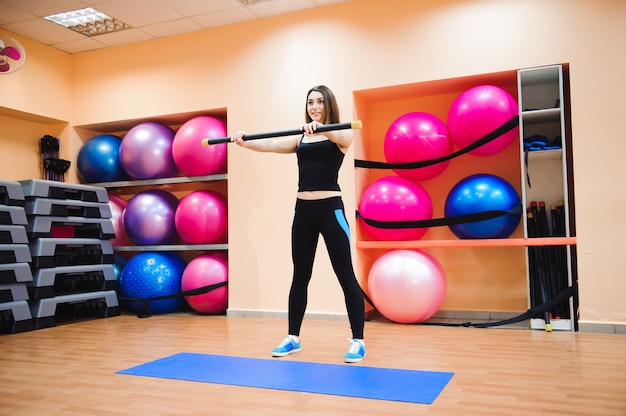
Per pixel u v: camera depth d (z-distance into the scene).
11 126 5.15
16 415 1.95
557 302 3.57
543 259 3.75
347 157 4.24
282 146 3.05
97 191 4.73
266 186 4.53
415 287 3.71
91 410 2.00
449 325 3.85
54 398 2.17
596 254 3.55
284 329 3.84
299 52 4.48
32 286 4.10
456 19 3.98
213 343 3.34
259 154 4.57
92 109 5.34
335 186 2.81
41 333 3.86
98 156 5.08
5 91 4.79
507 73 3.89
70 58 5.45
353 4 4.30
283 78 4.53
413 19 4.11
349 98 4.29
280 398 2.10
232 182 4.65
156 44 5.07
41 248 4.13
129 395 2.19
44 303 4.10
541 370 2.47
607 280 3.52
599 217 3.55
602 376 2.34
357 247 4.20
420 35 4.08
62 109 5.32
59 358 2.96
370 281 3.92
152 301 4.72
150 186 5.62
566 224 3.61
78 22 4.71
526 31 3.78
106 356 3.00
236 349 3.13
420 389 2.17
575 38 3.66
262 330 3.81
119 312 4.78
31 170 5.32
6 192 4.00
